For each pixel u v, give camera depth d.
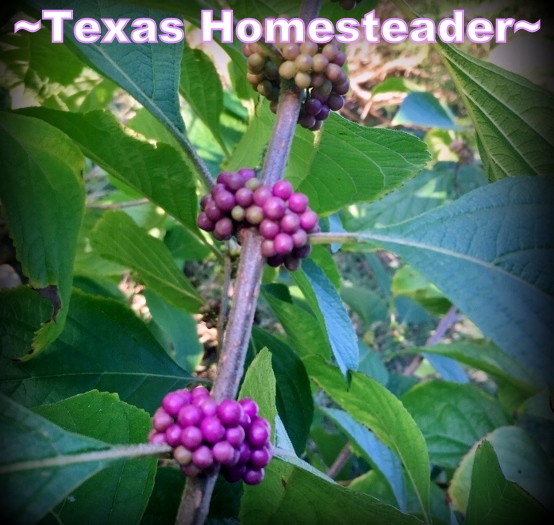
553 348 0.13
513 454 0.30
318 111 0.17
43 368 0.21
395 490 0.28
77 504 0.17
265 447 0.14
